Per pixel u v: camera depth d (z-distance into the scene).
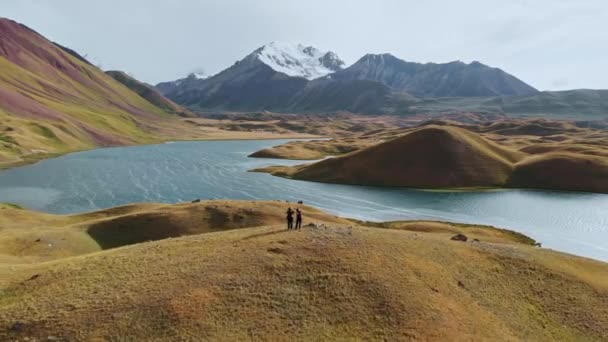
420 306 34.41
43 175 156.00
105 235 70.81
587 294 42.69
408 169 159.25
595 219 107.62
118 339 28.70
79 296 33.28
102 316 30.64
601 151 171.62
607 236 94.00
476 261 45.50
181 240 47.69
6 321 30.36
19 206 108.69
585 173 147.88
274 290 34.44
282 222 78.69
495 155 169.75
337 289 35.28
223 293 33.62
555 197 132.75
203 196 130.62
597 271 50.75
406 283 37.12
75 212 108.31
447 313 34.44
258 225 76.56
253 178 162.38
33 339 28.61
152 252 42.62
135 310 31.31
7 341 28.55
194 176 164.00
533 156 172.12
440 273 40.72
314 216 87.19
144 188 139.88
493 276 43.06
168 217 76.94
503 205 123.12
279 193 138.00
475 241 56.19
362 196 135.38
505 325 35.56
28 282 36.75
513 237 87.88
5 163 172.38
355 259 39.75
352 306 33.59
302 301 33.56
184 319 30.53
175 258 40.22
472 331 33.16
